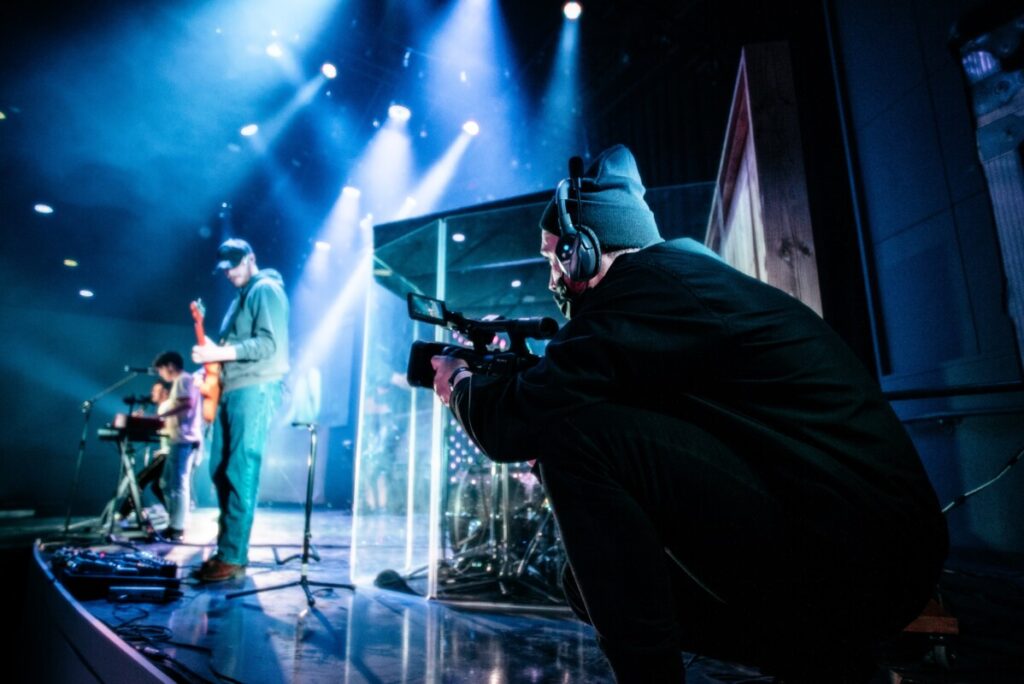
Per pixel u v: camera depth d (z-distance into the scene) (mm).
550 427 925
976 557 3145
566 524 909
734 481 847
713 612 1006
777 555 833
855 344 3988
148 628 1827
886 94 3807
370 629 1921
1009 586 2523
